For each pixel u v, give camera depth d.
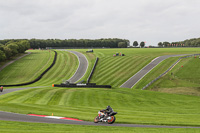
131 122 20.78
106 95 52.75
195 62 99.62
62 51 178.12
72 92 55.88
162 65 100.50
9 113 25.00
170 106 43.03
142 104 44.69
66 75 100.25
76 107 33.41
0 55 114.25
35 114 24.84
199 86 72.94
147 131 16.61
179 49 175.88
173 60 108.19
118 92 57.66
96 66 111.19
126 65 106.56
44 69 109.38
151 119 23.11
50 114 24.81
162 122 21.03
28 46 179.38
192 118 24.75
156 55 129.12
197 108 39.69
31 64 121.56
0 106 30.19
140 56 126.25
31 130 16.31
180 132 16.45
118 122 20.80
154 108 37.91
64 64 120.31
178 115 27.80
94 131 16.36
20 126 17.77
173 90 68.19
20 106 30.94
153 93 58.84
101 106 39.78
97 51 169.25
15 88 68.56
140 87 75.94
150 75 87.62
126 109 34.88
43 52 177.50
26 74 101.75
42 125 18.50
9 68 112.06
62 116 23.73
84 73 101.44
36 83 86.44
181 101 49.28
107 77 91.12
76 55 146.25
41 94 51.53
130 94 55.47
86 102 43.91
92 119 22.25
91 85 66.94
